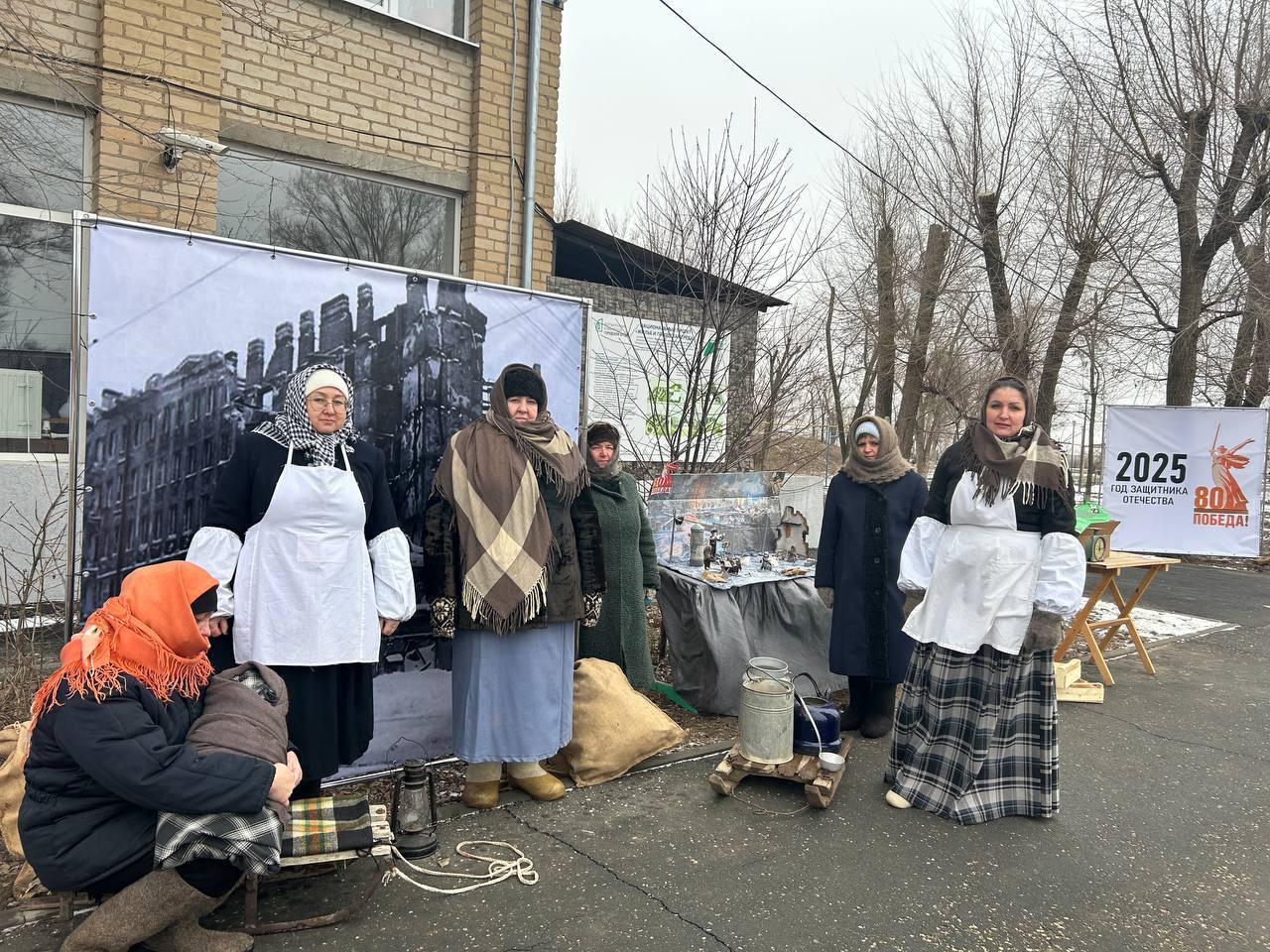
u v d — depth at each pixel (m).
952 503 3.64
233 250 3.22
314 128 6.79
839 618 4.55
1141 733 4.83
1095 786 4.04
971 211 12.30
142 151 5.86
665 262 7.31
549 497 3.48
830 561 4.68
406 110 7.29
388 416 3.62
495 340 3.89
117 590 3.03
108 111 4.77
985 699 3.56
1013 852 3.34
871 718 4.64
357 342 3.52
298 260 3.37
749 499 5.82
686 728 4.61
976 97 12.21
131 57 5.78
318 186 7.06
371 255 7.41
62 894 2.54
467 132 7.70
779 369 8.07
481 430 3.43
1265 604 9.06
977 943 2.71
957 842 3.40
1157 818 3.70
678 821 3.48
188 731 2.35
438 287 3.71
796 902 2.90
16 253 5.74
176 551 3.14
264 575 2.84
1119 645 6.90
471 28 7.67
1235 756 4.51
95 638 2.21
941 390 12.12
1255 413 11.16
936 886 3.05
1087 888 3.08
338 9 6.83
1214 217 12.27
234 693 2.46
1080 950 2.69
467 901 2.82
